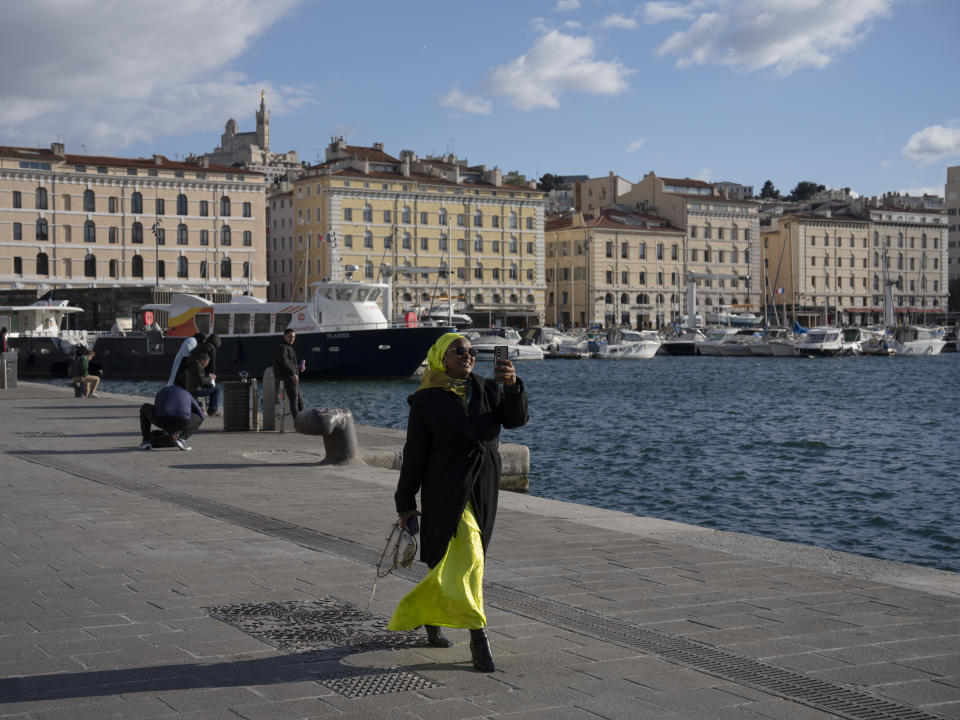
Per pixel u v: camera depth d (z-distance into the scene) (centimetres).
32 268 10288
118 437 2008
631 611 711
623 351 10894
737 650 621
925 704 531
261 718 511
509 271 13000
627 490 2328
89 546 936
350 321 5938
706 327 13112
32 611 708
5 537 979
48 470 1502
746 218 14988
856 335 11556
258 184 11338
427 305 12400
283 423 2106
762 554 908
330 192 11875
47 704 529
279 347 2134
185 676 574
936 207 19400
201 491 1295
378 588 777
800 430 3725
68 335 7150
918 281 16512
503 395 616
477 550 599
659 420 4125
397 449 1709
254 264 11344
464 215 12681
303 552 911
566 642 639
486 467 609
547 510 1166
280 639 645
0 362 3862
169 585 785
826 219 15600
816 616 697
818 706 528
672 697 541
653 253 14350
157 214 10825
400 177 12312
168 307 6303
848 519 1988
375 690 552
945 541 1784
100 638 645
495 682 565
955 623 680
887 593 761
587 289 13938
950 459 2898
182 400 1767
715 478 2506
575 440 3334
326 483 1377
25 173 10188
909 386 6562
